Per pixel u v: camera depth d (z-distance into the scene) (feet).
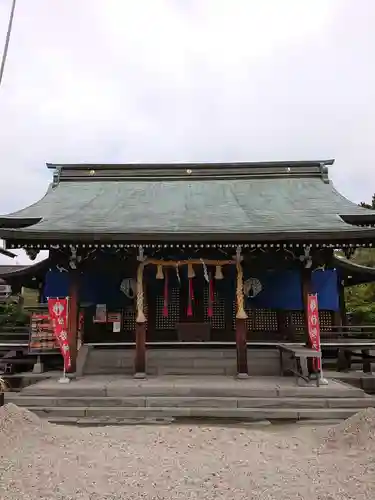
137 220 47.39
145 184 64.23
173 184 64.03
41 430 28.07
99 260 46.85
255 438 27.68
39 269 58.29
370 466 22.18
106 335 51.96
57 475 21.57
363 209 51.55
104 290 51.90
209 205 54.34
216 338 51.85
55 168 66.28
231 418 33.96
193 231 41.19
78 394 36.94
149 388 37.24
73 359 41.68
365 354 48.93
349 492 19.62
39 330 46.62
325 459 23.81
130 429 29.81
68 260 44.19
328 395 36.37
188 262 44.57
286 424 32.76
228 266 51.29
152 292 52.90
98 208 53.31
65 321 41.47
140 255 42.80
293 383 39.24
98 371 46.39
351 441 25.88
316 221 45.75
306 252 42.06
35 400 35.78
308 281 43.19
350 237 40.37
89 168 66.49
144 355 42.50
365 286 103.45
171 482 20.85
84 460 23.59
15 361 47.34
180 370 45.70
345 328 51.42
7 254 51.85
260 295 51.39
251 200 56.24
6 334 49.26
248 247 43.39
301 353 38.01
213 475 21.72
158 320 52.37
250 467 22.72
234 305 52.42
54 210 52.54
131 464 23.11
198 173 65.82
